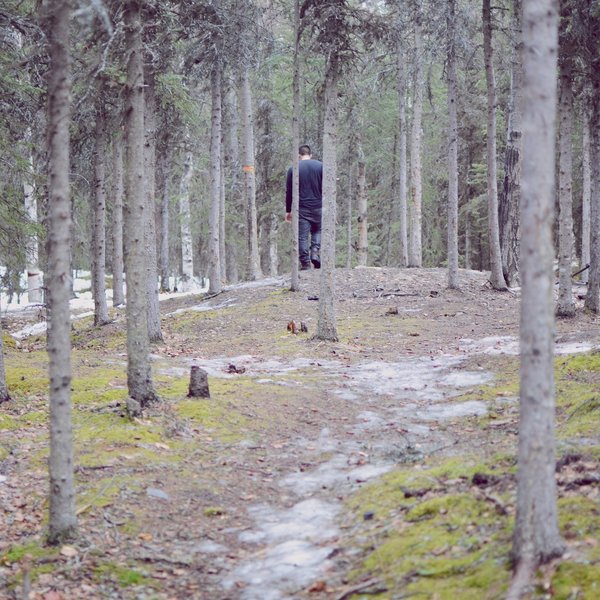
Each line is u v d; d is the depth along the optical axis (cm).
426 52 2194
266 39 1884
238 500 661
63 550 553
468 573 441
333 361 1259
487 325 1512
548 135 415
